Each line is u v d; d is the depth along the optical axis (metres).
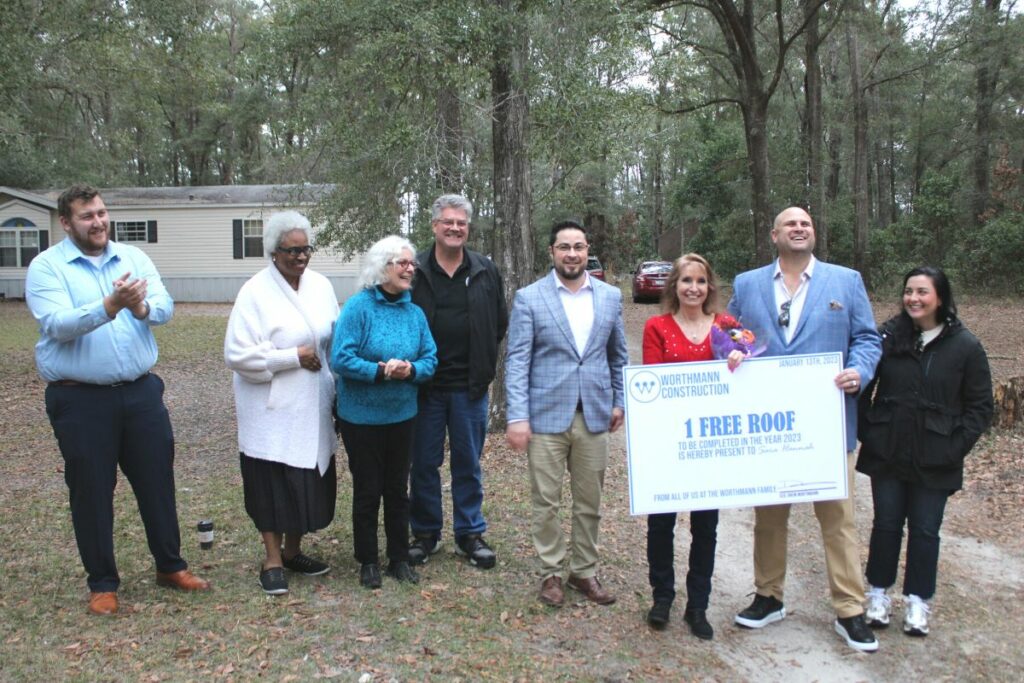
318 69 10.20
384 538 5.30
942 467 3.92
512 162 7.87
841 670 3.72
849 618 3.94
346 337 4.15
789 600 4.51
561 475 4.29
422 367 4.31
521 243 7.92
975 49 24.73
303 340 4.25
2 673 3.45
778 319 3.99
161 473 4.23
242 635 3.84
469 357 4.72
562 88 7.90
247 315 4.20
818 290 3.96
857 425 4.13
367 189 10.37
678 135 15.98
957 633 4.09
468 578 4.62
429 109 9.44
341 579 4.56
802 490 3.87
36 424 9.47
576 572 4.40
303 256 4.26
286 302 4.26
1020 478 6.56
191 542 5.24
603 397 4.24
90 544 4.04
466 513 4.88
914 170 44.06
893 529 4.05
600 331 4.23
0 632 3.85
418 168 9.46
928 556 4.00
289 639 3.81
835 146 34.66
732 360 3.79
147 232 28.02
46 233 28.02
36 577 4.61
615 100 8.30
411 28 7.88
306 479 4.30
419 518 4.91
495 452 7.56
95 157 27.58
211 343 17.22
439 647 3.78
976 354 3.88
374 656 3.68
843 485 3.88
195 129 43.31
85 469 3.97
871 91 34.06
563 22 8.02
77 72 15.52
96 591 4.10
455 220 4.59
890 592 4.64
